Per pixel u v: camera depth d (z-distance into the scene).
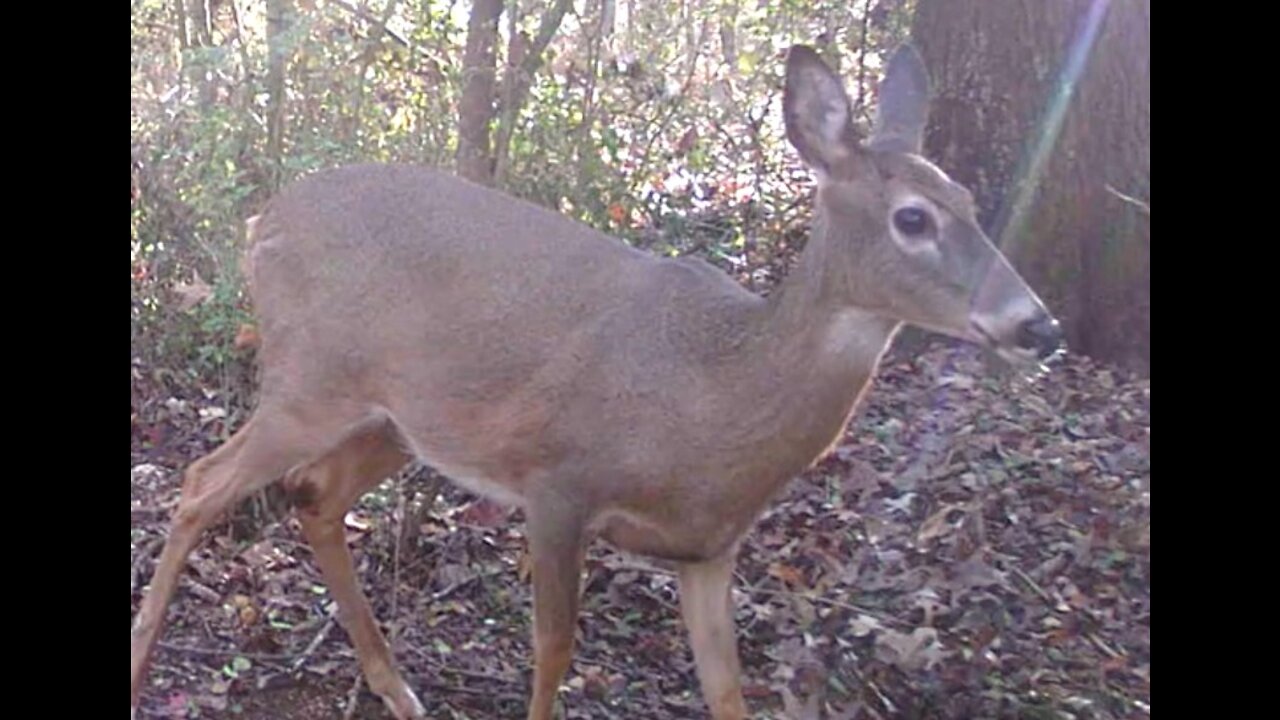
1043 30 4.89
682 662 3.39
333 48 4.43
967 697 3.21
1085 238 4.86
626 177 4.74
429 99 4.57
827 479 3.96
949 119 5.00
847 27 5.69
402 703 3.18
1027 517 3.80
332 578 3.20
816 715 3.18
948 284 2.72
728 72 5.48
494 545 3.67
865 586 3.54
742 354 2.84
